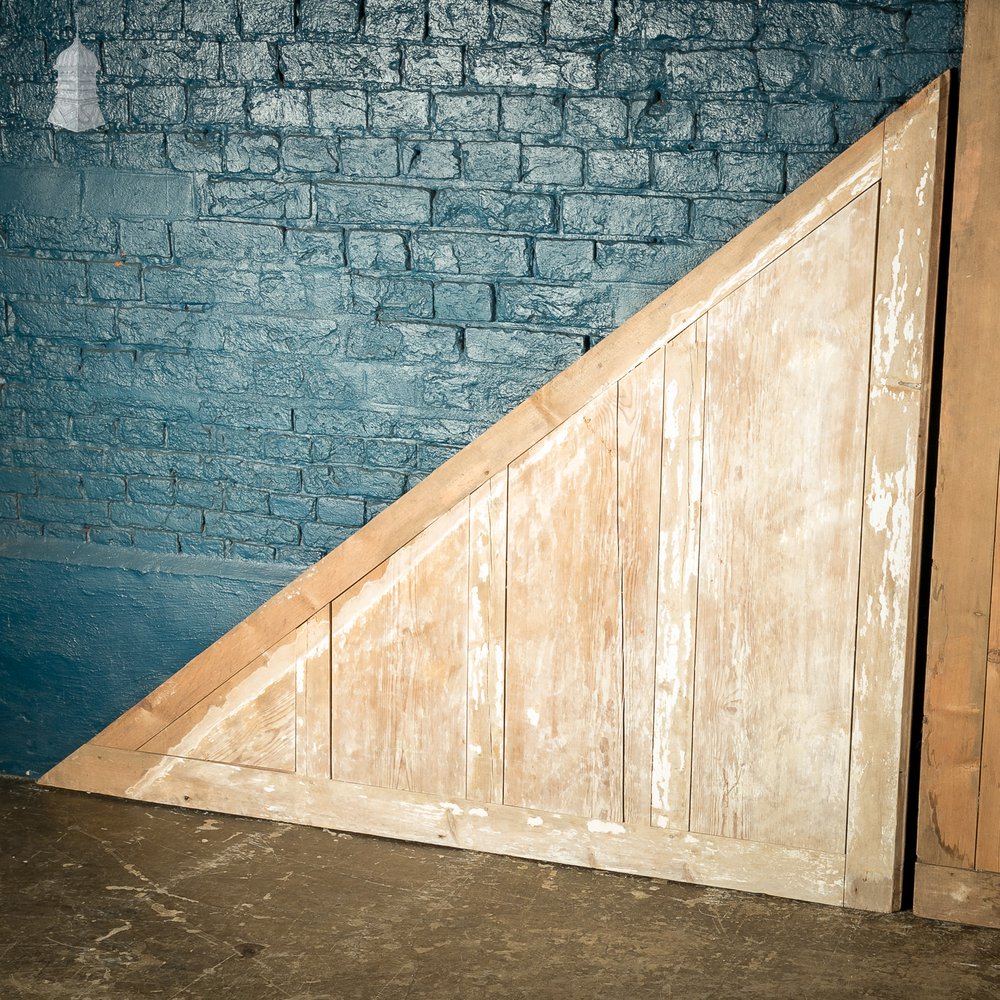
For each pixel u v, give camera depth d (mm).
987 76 2527
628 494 2885
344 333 3207
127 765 3369
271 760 3248
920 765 2826
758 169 2896
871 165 2623
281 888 2949
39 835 3186
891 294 2656
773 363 2750
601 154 2980
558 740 3033
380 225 3139
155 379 3346
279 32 3113
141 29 3182
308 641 3160
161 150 3225
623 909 2885
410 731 3129
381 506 3270
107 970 2629
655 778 2986
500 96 3016
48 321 3381
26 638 3461
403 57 3055
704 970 2652
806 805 2896
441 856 3107
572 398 2883
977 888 2824
